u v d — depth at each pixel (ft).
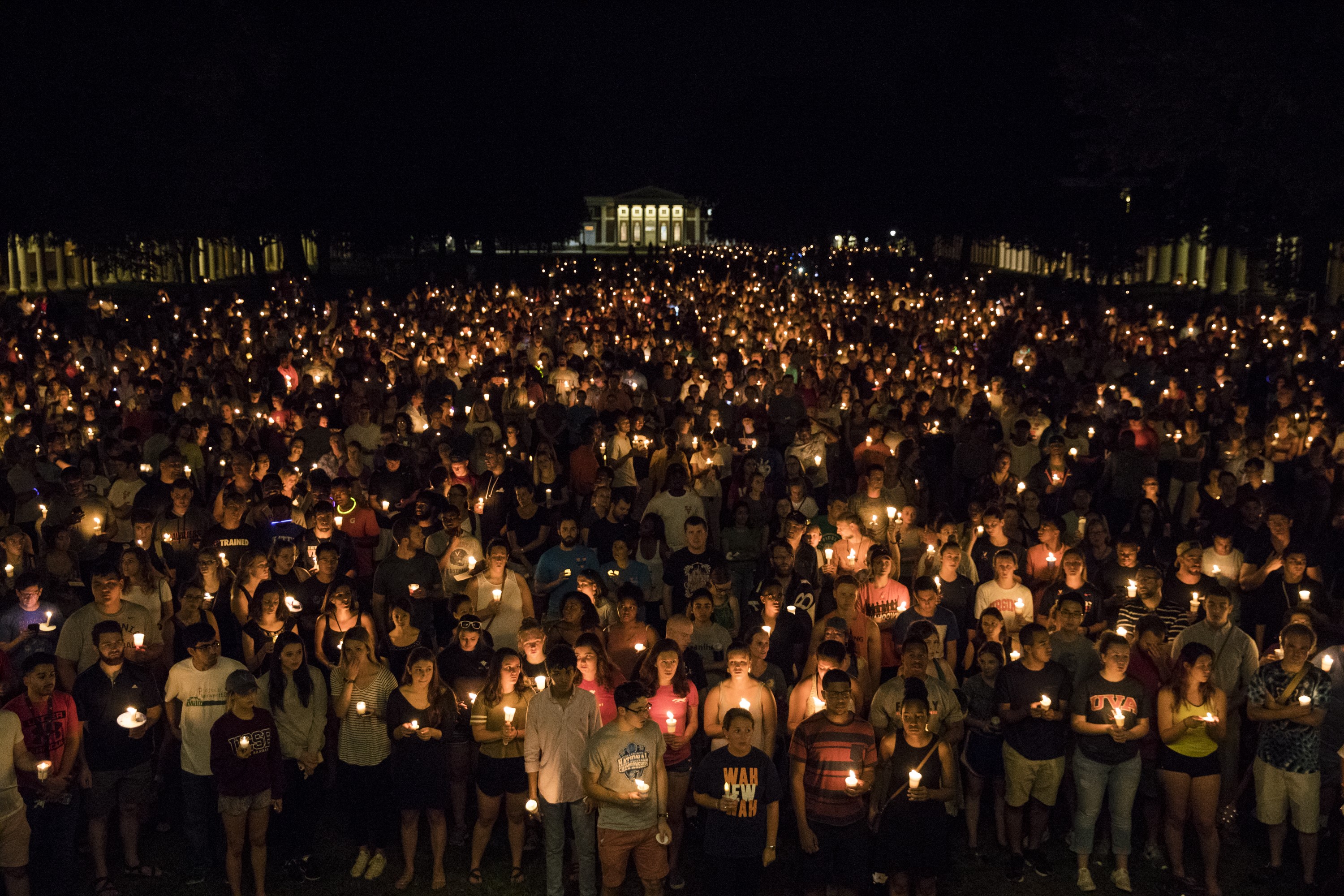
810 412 57.47
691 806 29.91
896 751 25.57
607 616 32.12
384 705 27.94
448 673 28.73
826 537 37.14
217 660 27.35
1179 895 26.96
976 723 28.50
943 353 73.20
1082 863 27.27
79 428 47.70
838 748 24.90
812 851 25.05
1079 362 74.18
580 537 42.52
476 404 53.52
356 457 43.83
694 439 47.32
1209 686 26.61
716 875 24.62
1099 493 47.47
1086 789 26.99
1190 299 160.25
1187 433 47.96
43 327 88.48
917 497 43.24
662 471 44.88
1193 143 81.71
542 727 26.13
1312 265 109.50
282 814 27.81
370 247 226.38
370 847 28.02
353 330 86.28
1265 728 27.40
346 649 27.81
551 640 29.86
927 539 37.04
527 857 28.76
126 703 26.91
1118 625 31.19
